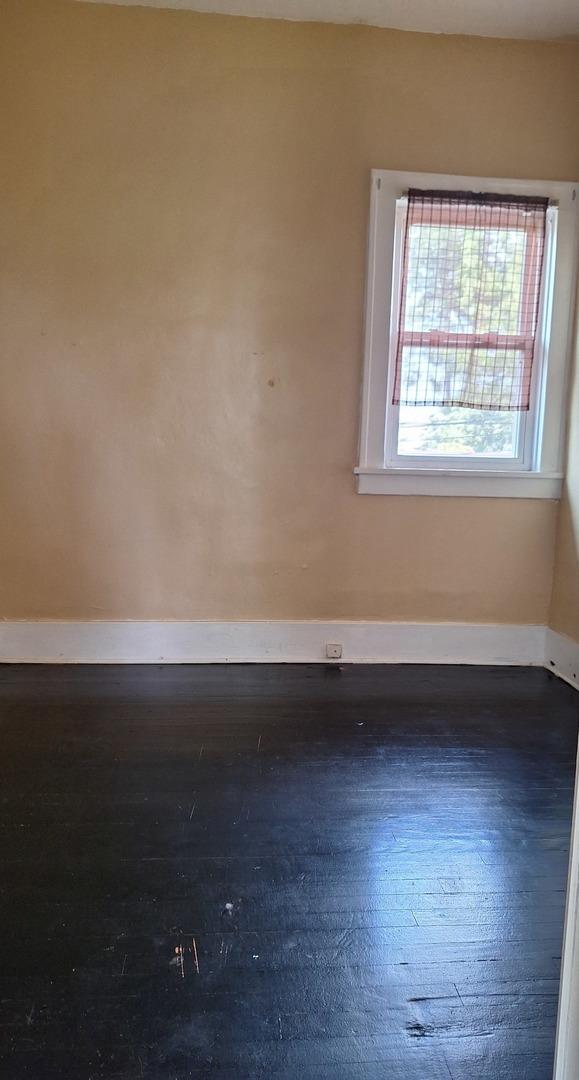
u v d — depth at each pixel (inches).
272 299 123.1
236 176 119.9
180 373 124.1
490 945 64.1
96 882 71.1
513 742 102.6
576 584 124.0
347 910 67.9
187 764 94.3
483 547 131.4
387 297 123.0
